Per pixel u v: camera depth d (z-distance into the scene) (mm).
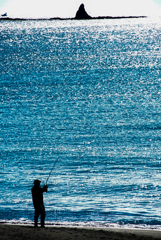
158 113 150625
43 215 45656
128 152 100188
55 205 63594
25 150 104375
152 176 80375
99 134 120875
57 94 199625
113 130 125812
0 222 53969
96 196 68312
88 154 99125
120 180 77875
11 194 70250
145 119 140625
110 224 53938
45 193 70375
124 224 54250
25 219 56594
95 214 59000
